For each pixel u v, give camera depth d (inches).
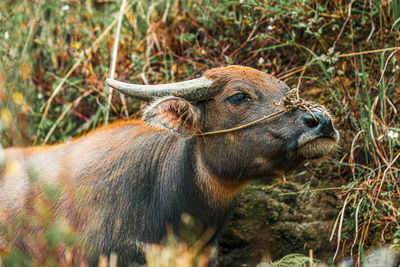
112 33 530.3
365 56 471.2
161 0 532.1
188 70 492.7
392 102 446.0
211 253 358.0
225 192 336.8
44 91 516.7
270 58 491.5
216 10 492.1
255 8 462.6
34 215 339.9
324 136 301.0
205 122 323.9
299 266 374.6
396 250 393.7
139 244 331.6
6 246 339.6
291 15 473.1
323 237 435.5
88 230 331.6
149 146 351.9
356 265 398.6
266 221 450.3
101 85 494.0
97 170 348.2
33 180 335.6
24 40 506.3
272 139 309.3
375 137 428.8
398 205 401.1
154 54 515.8
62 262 327.0
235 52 485.1
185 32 521.0
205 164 331.0
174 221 337.1
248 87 316.8
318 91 471.2
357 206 402.0
